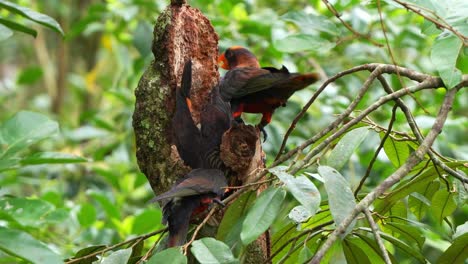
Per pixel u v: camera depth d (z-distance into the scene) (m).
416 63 12.77
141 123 7.03
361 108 10.83
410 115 6.47
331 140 6.04
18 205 5.12
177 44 7.12
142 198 13.86
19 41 21.39
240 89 7.14
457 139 13.63
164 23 7.11
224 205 5.98
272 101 7.53
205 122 7.05
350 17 11.46
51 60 21.33
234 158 6.64
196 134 6.85
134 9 12.35
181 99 6.85
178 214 6.12
